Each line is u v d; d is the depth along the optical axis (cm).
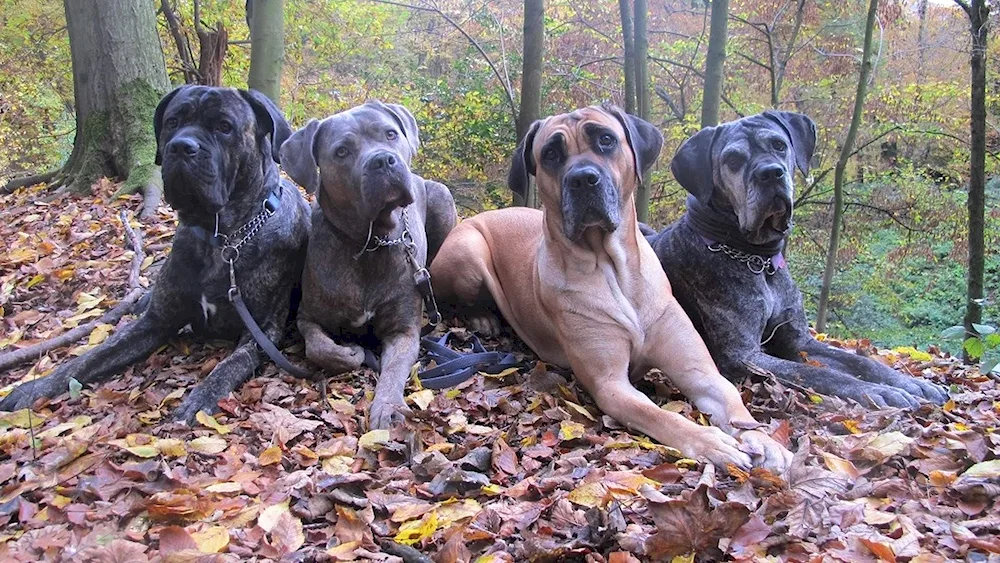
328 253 392
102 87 798
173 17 1297
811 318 1380
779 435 302
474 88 1520
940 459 279
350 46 1683
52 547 229
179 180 362
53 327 465
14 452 306
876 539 221
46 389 362
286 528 239
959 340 1244
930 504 246
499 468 288
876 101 1284
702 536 221
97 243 604
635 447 304
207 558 218
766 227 384
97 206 708
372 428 323
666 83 1416
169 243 589
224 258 391
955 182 1376
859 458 286
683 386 352
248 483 273
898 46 1334
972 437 291
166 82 828
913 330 1326
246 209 397
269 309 405
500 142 1495
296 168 383
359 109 387
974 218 811
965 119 1241
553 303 370
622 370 353
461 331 459
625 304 354
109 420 333
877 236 1393
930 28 1308
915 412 335
